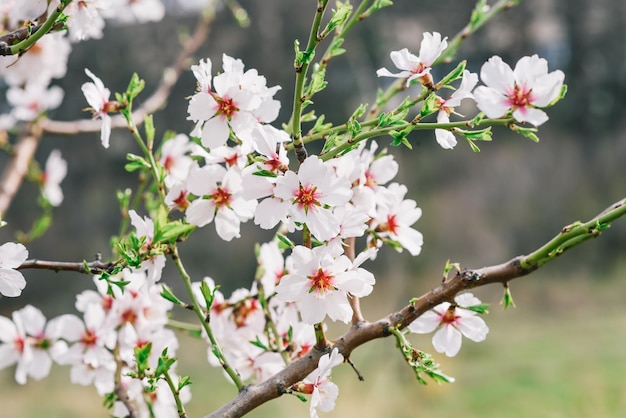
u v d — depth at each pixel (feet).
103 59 17.54
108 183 21.71
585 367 13.75
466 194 22.53
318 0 2.01
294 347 2.36
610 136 25.21
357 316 2.14
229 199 2.20
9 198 3.08
